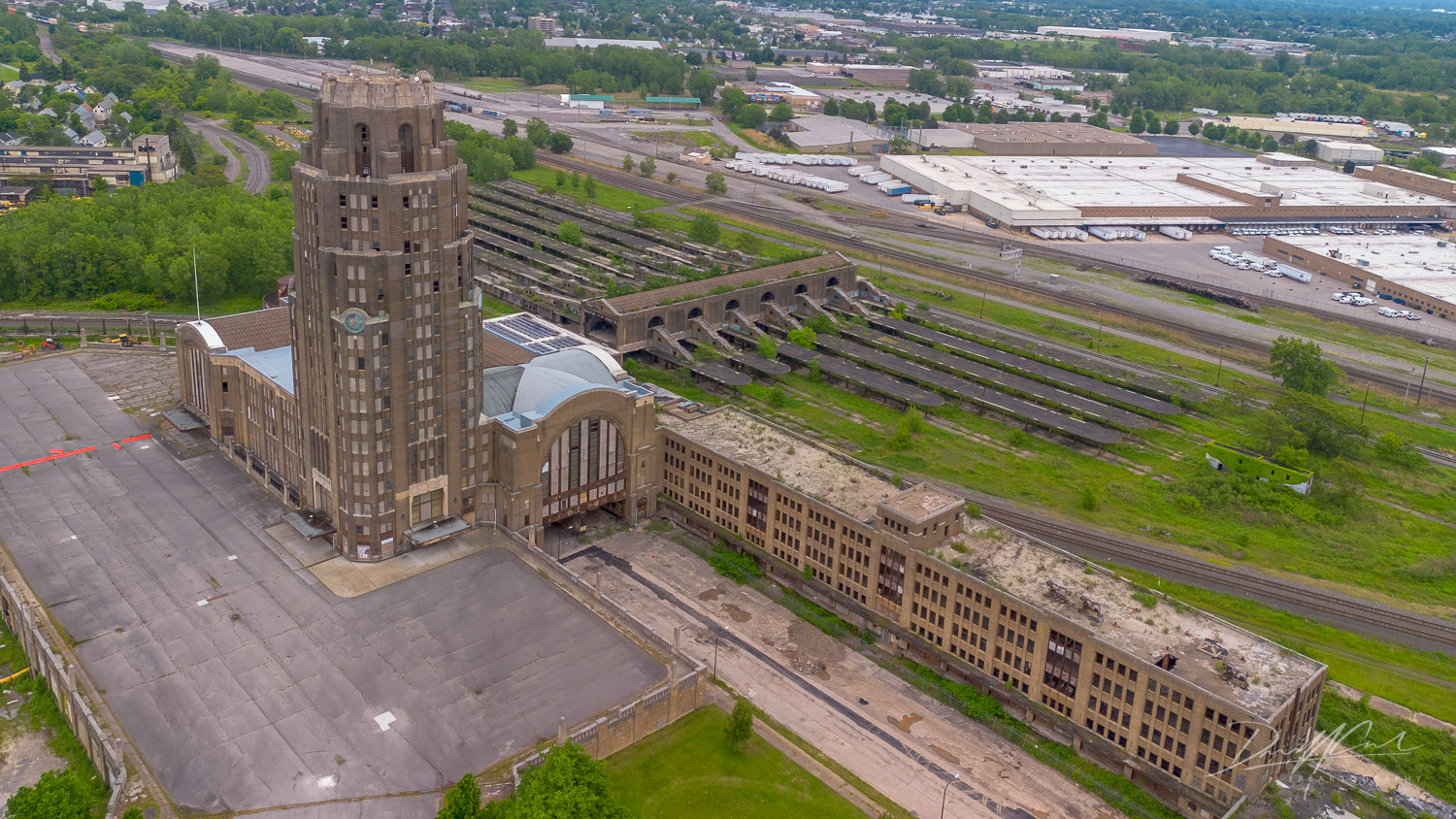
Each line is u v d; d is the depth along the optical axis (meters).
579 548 180.50
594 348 197.50
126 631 143.12
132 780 118.38
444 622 148.75
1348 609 176.50
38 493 176.88
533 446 169.00
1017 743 141.12
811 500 166.38
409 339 154.88
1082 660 136.25
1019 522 199.25
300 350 160.88
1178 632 138.62
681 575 174.88
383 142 145.88
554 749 118.44
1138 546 192.88
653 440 188.75
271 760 122.25
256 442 186.12
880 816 120.75
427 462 163.75
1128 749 134.25
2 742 132.12
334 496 161.50
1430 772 135.00
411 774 121.19
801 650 157.75
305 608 149.75
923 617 155.25
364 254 147.25
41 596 149.50
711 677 149.25
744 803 126.31
